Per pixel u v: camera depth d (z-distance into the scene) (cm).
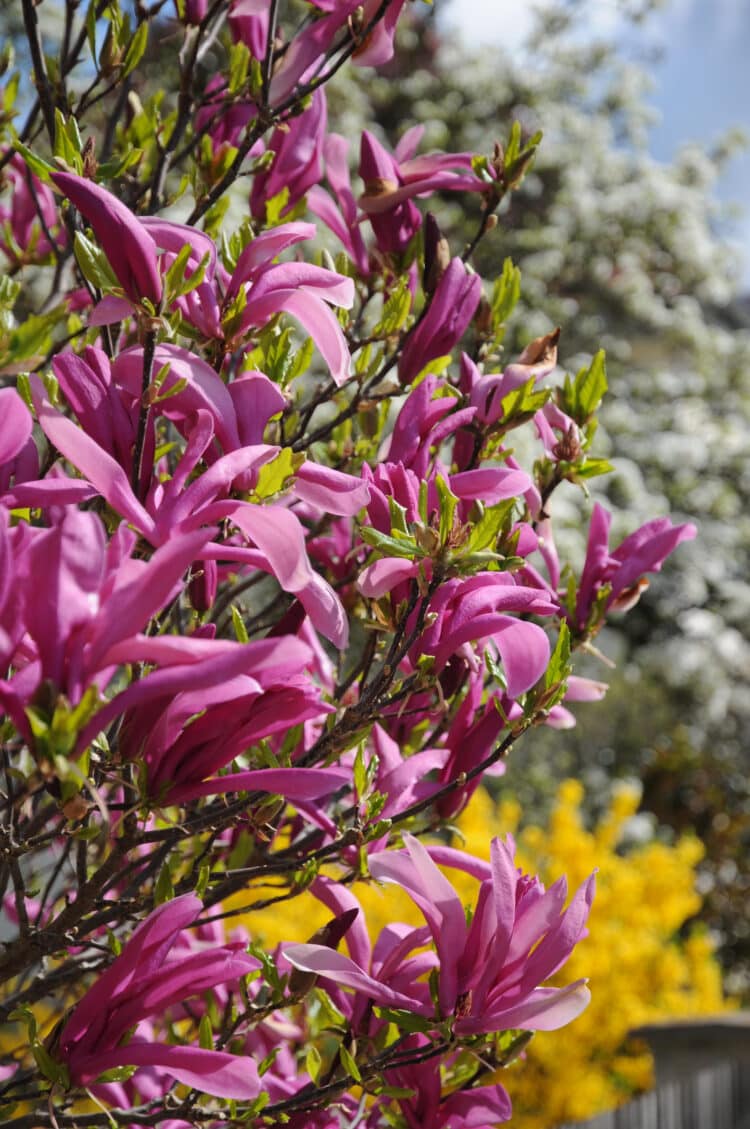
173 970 101
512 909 104
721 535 852
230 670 88
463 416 115
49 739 87
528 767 752
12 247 150
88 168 120
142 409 101
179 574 88
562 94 879
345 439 145
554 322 776
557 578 128
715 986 462
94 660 88
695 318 888
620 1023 377
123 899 115
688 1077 364
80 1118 112
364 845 116
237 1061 99
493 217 135
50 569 88
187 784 97
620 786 746
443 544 101
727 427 869
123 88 141
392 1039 113
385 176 133
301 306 107
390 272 141
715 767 802
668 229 847
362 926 115
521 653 103
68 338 126
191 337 107
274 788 96
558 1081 363
